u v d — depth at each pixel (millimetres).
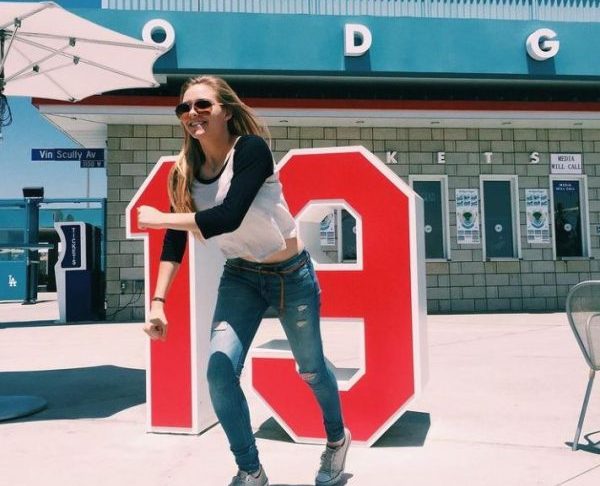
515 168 11227
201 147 2070
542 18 11156
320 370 2316
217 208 1797
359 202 3240
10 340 7734
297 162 3387
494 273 11047
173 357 3393
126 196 10273
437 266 10945
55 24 3992
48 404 4117
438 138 11102
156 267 3453
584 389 4348
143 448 3074
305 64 9812
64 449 3061
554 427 3379
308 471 2680
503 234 11234
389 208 3184
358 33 9820
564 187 11383
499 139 11242
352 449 3029
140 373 5312
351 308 3186
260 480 2107
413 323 3080
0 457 2932
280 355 3234
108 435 3332
